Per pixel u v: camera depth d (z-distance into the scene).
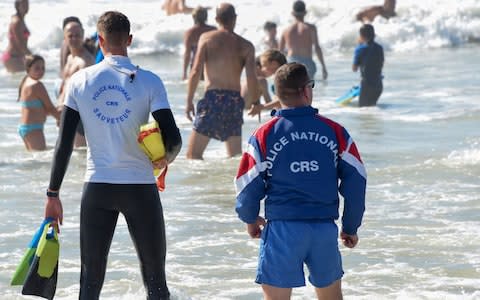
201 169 23.28
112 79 11.94
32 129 25.56
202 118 23.98
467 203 19.50
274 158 10.92
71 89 11.98
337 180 11.07
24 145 26.77
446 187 20.98
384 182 21.61
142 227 12.01
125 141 11.87
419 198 20.03
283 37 40.06
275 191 10.95
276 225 10.92
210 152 25.62
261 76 25.22
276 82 11.19
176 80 41.75
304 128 11.00
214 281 14.65
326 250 10.96
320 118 11.11
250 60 23.66
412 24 54.22
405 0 56.97
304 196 10.89
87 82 11.93
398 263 15.48
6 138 27.95
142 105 11.90
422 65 46.09
